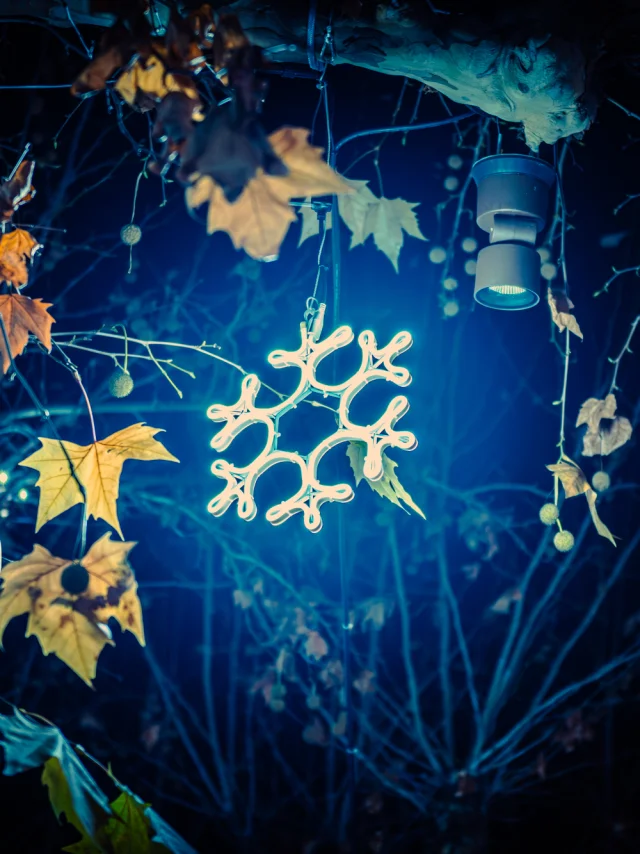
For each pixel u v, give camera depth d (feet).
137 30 6.53
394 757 16.39
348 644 8.16
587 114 7.95
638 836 16.31
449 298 15.52
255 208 6.28
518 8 7.65
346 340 7.38
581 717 15.81
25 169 7.43
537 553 15.76
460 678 17.28
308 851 15.55
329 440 7.29
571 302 8.30
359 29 7.64
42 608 6.73
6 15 7.80
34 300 7.50
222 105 6.59
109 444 7.18
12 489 11.86
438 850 14.51
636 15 7.72
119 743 16.99
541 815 16.72
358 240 8.77
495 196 8.06
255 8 7.51
